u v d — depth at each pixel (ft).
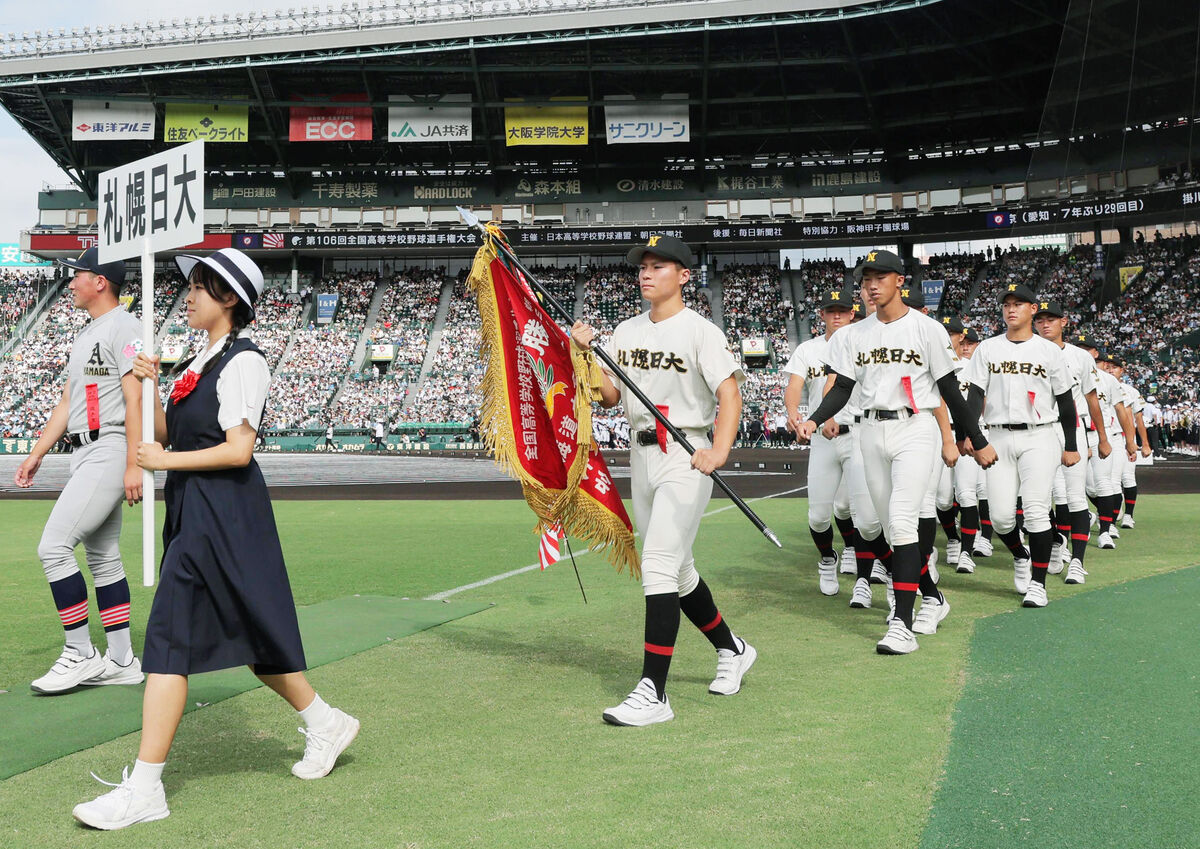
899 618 16.69
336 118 134.21
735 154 144.25
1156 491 51.90
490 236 14.57
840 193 142.51
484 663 16.16
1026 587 21.95
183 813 9.70
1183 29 68.90
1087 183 88.58
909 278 136.67
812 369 24.29
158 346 132.57
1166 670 14.40
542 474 14.62
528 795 9.97
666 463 13.98
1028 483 21.36
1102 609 19.52
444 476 77.15
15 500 55.77
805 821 9.10
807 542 32.68
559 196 145.38
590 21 119.75
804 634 18.26
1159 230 95.25
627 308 139.95
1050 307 25.41
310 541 34.32
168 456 10.11
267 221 144.97
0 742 12.19
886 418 18.33
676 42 125.29
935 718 12.41
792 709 13.05
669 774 10.50
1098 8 73.46
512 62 128.67
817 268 145.48
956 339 29.73
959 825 8.96
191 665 10.03
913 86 127.24
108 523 15.24
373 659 16.43
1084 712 12.45
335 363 136.87
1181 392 90.84
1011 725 12.00
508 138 133.69
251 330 142.20
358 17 123.65
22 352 138.21
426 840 8.87
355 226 144.66
